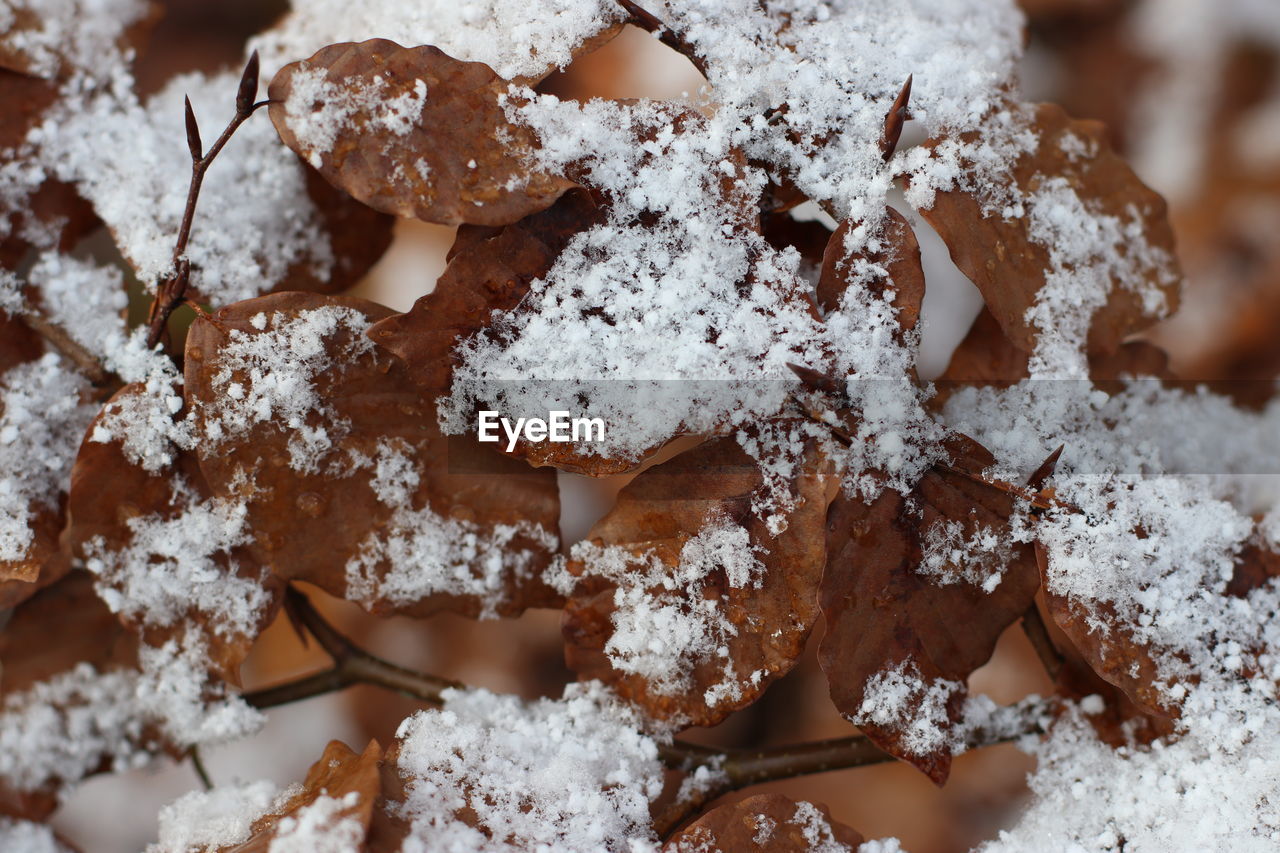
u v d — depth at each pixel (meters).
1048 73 1.10
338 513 0.70
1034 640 0.72
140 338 0.71
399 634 0.97
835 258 0.69
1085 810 0.71
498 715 0.72
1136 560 0.70
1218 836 0.70
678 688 0.70
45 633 0.74
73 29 0.72
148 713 0.74
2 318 0.71
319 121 0.68
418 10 0.70
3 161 0.71
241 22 1.10
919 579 0.70
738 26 0.70
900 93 0.69
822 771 0.72
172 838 0.71
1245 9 1.05
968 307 0.95
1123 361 0.73
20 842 0.74
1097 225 0.72
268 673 0.97
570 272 0.69
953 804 0.91
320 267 0.73
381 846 0.68
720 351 0.69
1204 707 0.70
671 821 0.71
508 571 0.71
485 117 0.68
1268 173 1.03
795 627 0.69
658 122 0.69
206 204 0.71
